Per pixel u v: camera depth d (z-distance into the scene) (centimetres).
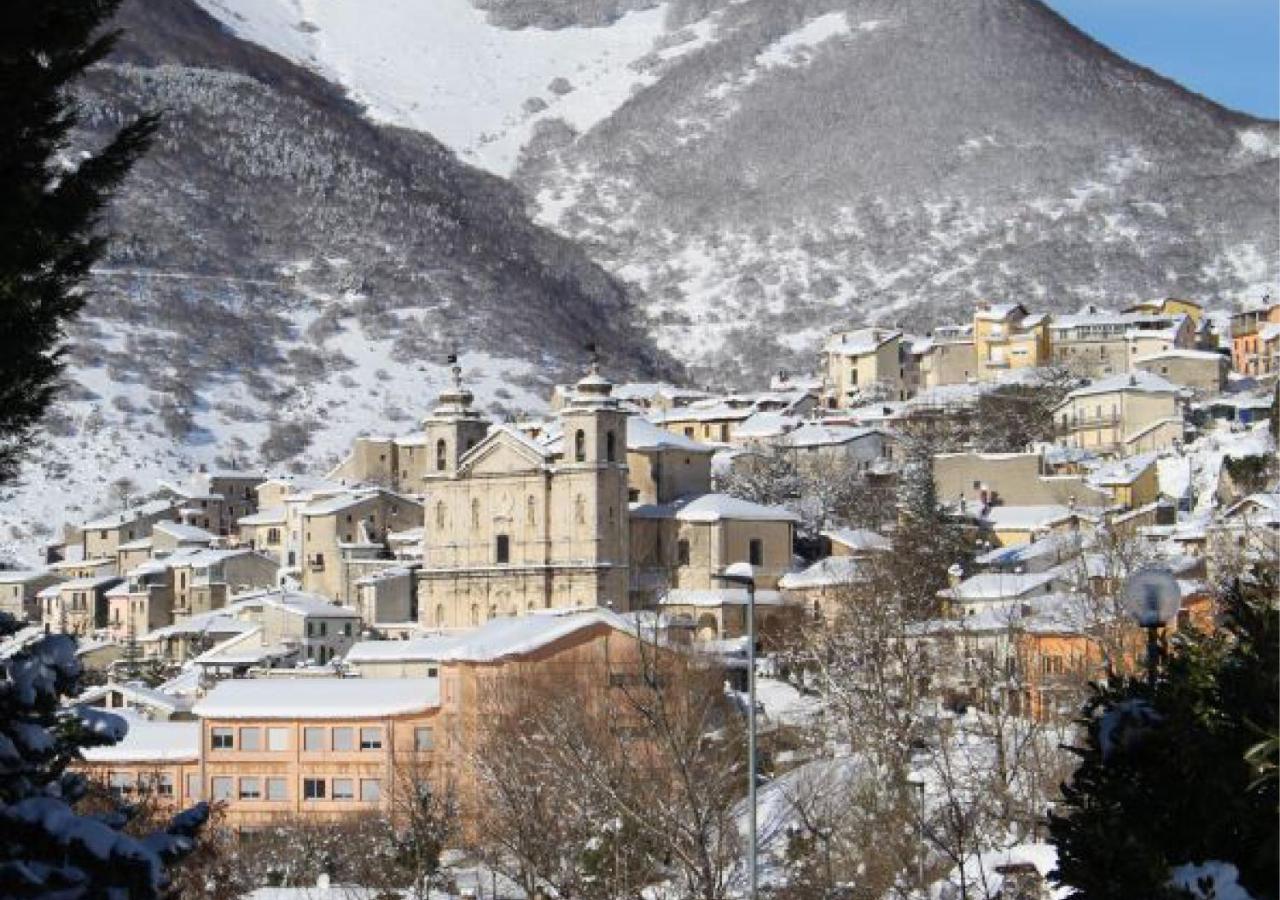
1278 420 5084
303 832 15888
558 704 13150
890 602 18812
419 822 12481
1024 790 11631
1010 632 14525
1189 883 4191
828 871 10194
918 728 13450
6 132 4744
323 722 18912
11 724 4538
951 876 9862
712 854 10394
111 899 4328
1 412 4825
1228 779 4322
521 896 12406
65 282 4897
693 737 10819
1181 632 5075
